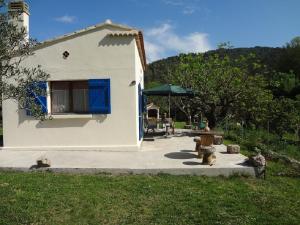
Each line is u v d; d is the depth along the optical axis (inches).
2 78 274.1
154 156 463.8
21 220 251.9
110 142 519.2
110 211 272.8
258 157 385.1
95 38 518.0
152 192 317.4
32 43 286.5
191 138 672.4
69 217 261.4
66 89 533.3
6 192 310.2
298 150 578.9
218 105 793.6
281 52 2379.4
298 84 1609.3
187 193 314.8
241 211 274.7
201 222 252.2
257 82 800.3
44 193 311.1
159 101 1360.7
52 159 446.6
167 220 255.9
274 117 778.8
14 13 272.7
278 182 364.5
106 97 516.7
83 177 370.6
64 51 520.1
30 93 288.5
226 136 709.9
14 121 530.3
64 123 524.4
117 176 376.8
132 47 515.8
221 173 379.6
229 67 799.1
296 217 267.0
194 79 784.3
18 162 428.1
